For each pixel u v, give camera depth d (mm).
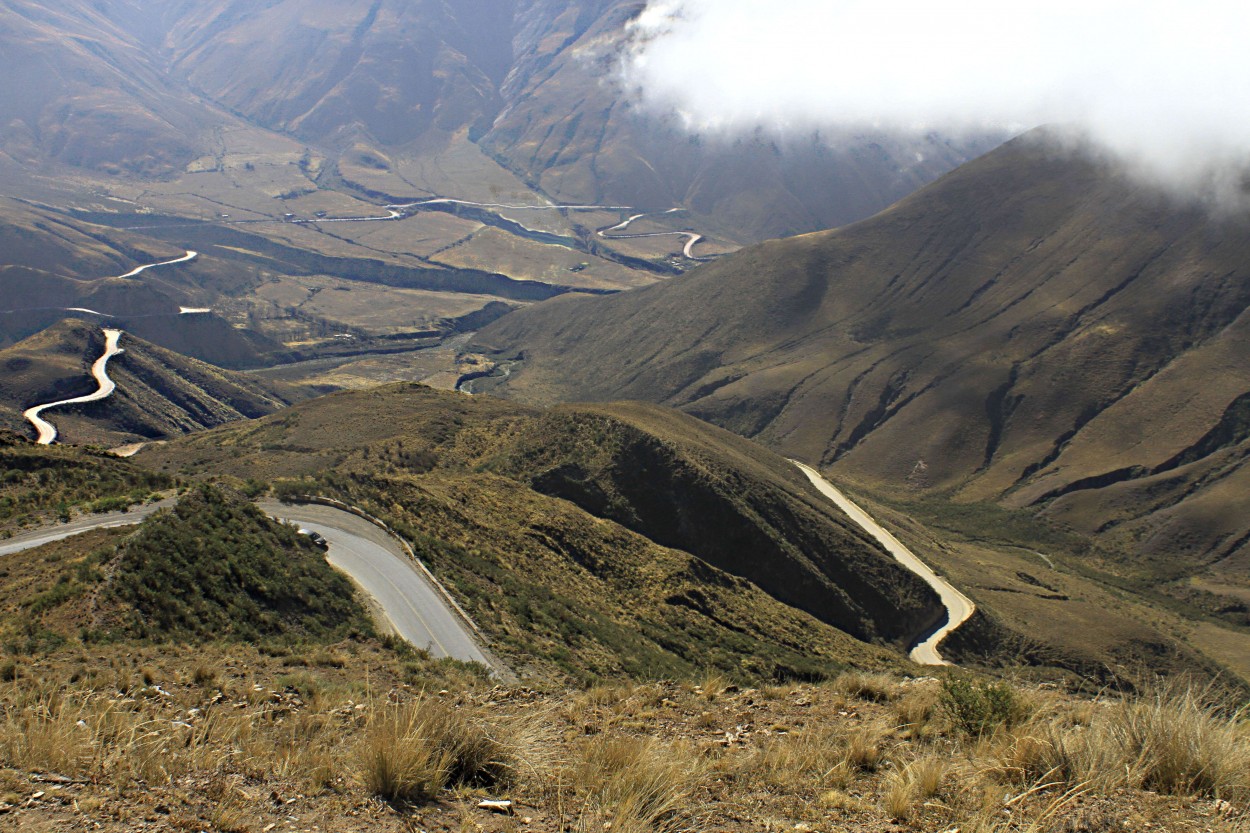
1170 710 9773
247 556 36750
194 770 9352
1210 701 10398
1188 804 8531
